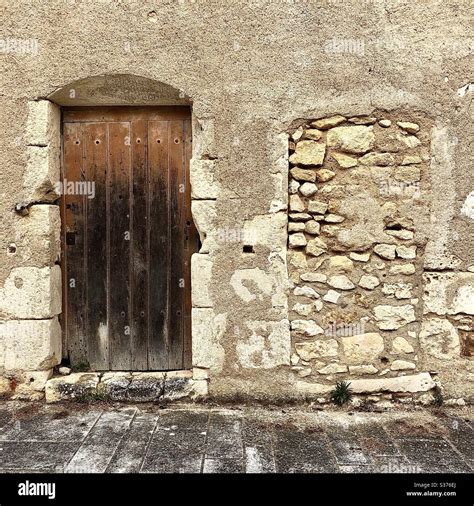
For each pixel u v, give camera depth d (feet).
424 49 9.37
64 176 10.43
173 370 10.55
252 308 9.59
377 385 9.61
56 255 10.11
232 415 9.20
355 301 9.61
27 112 9.50
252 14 9.35
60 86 9.45
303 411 9.42
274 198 9.49
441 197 9.48
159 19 9.35
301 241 9.57
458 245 9.51
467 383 9.59
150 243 10.52
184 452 7.79
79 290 10.57
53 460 7.55
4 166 9.52
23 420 8.91
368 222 9.52
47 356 9.73
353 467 7.40
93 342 10.57
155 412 9.30
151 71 9.37
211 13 9.35
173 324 10.54
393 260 9.59
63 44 9.39
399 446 8.08
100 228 10.50
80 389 9.69
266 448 7.95
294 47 9.38
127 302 10.55
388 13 9.36
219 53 9.38
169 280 10.55
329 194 9.53
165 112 10.41
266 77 9.40
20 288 9.61
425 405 9.62
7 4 9.37
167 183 10.45
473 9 9.36
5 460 7.55
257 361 9.63
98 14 9.35
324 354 9.62
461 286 9.55
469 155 9.43
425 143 9.47
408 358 9.62
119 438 8.25
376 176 9.49
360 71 9.38
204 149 9.46
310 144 9.49
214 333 9.63
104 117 10.41
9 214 9.57
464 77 9.37
